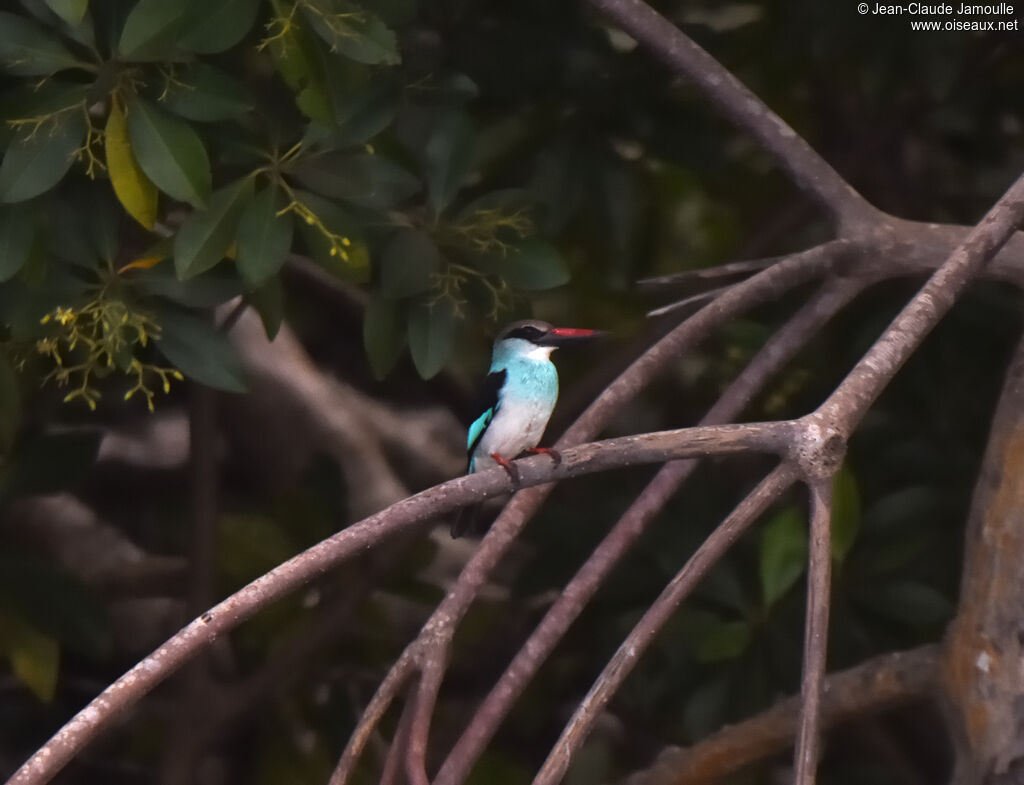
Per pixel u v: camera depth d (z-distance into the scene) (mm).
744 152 13242
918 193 13391
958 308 11102
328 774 12133
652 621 6312
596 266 12602
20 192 6805
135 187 6922
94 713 5895
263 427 14258
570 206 10398
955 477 10969
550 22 10227
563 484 12344
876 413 11258
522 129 10523
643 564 11047
